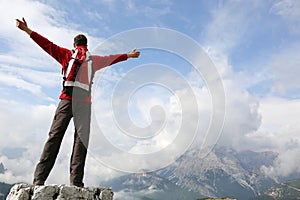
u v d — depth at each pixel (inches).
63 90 132.6
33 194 118.9
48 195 120.6
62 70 136.9
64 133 132.6
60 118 130.8
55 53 134.5
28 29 130.5
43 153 128.6
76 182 131.6
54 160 130.1
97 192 134.6
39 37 132.0
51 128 131.6
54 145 129.6
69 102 130.9
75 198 124.6
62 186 123.8
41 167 127.6
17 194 119.5
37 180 126.4
